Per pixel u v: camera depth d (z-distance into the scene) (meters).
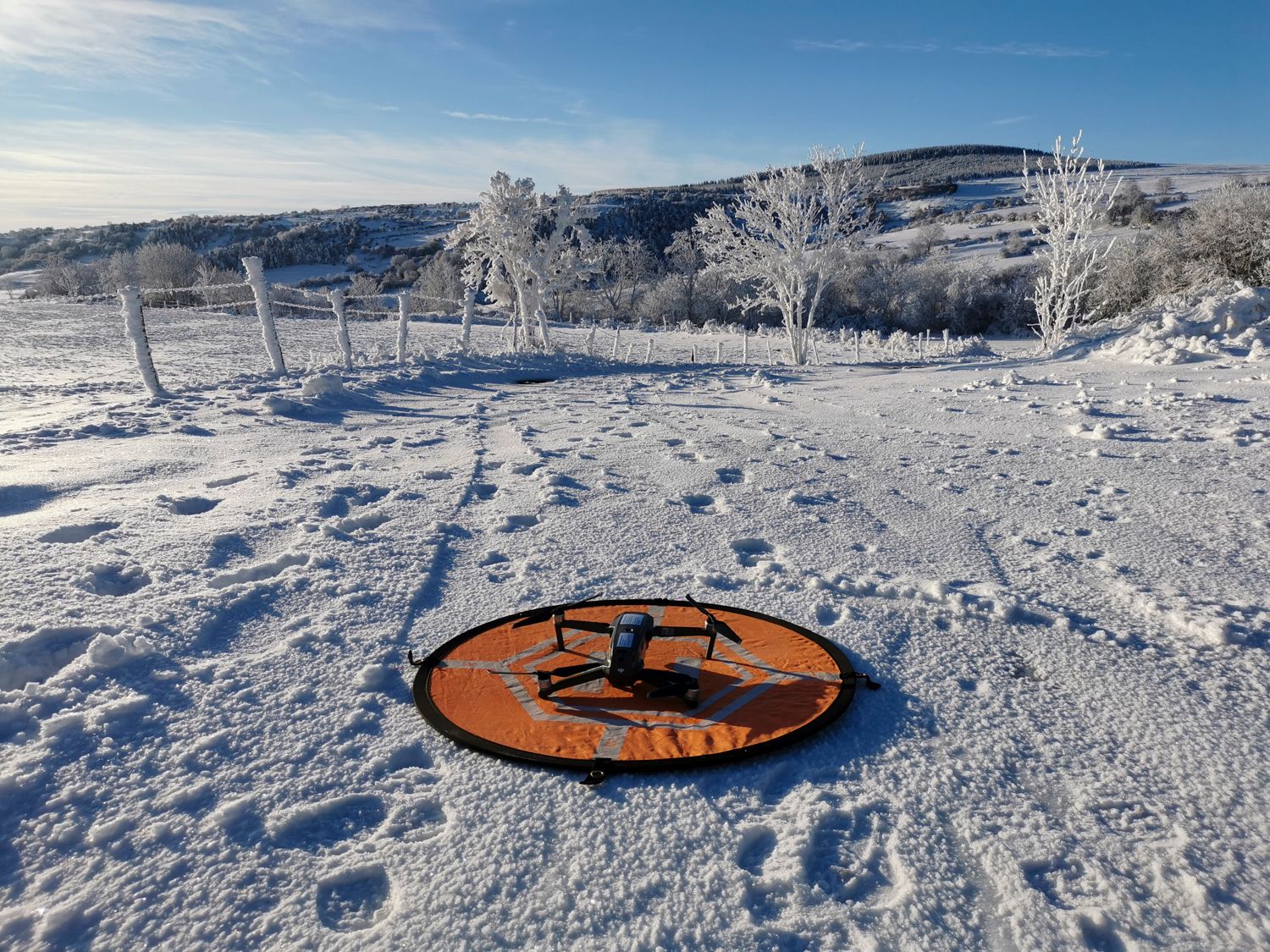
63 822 2.28
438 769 2.58
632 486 6.14
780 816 2.31
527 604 3.92
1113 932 1.88
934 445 7.59
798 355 22.06
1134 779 2.47
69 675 3.01
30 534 4.47
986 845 2.17
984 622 3.65
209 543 4.54
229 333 27.27
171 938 1.89
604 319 60.84
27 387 12.18
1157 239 32.56
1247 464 6.23
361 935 1.90
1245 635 3.37
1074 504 5.48
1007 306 52.31
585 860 2.14
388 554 4.56
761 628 3.54
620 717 2.82
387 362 15.19
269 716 2.87
